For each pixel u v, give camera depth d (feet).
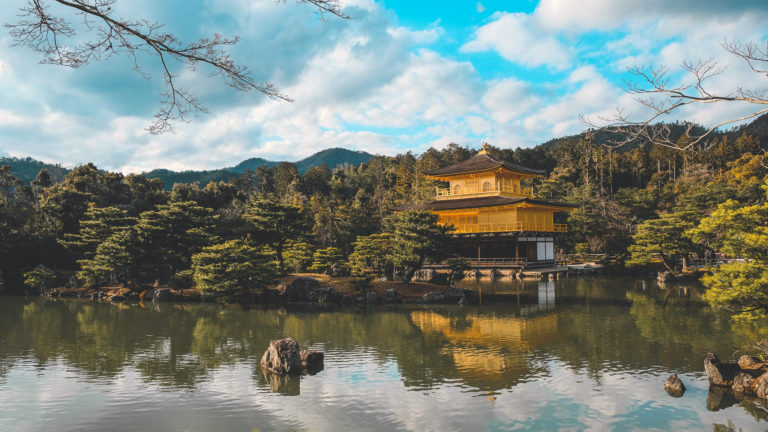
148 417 55.36
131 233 170.30
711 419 53.11
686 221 195.21
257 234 181.37
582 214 260.42
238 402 60.13
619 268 230.68
